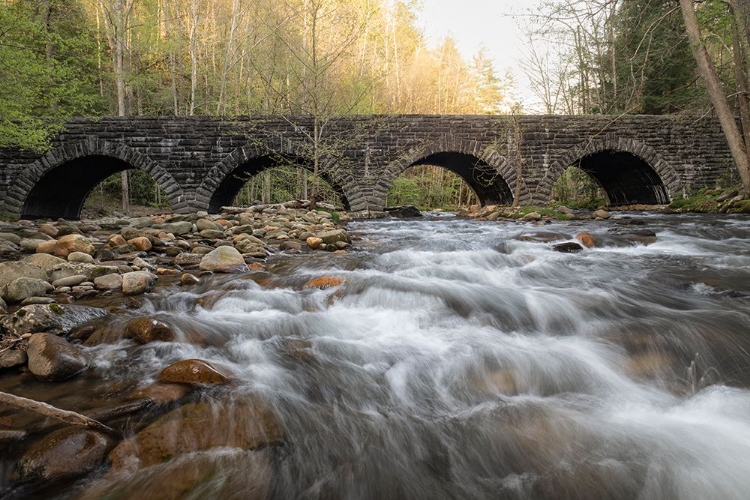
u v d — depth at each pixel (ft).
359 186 61.93
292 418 8.71
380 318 14.40
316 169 57.00
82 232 30.53
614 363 11.32
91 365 10.57
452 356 11.64
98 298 16.17
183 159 59.88
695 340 12.20
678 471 7.47
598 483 7.24
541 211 53.47
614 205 85.56
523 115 64.08
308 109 59.82
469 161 71.41
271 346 12.04
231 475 7.04
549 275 19.84
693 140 66.28
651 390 10.21
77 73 77.56
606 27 55.93
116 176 95.50
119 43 75.20
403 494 7.09
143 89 95.35
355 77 65.57
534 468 7.67
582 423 8.89
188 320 12.93
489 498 7.02
